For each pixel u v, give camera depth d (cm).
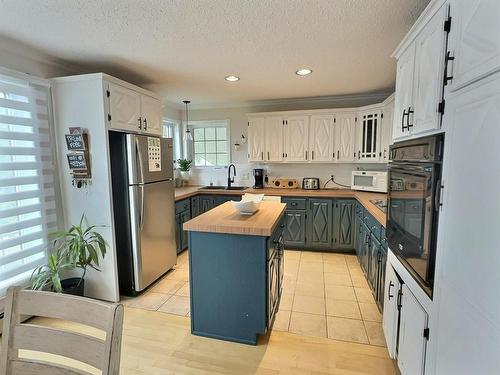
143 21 179
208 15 172
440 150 115
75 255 229
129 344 201
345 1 158
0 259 211
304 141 414
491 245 82
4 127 212
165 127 469
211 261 199
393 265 178
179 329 219
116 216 267
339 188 439
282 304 256
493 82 82
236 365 180
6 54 214
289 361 184
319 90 372
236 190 427
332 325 223
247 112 461
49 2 156
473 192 91
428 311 124
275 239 220
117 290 259
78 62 256
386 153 347
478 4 90
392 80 322
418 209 135
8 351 88
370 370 175
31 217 234
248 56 244
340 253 394
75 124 244
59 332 86
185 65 266
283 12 169
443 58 114
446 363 108
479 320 87
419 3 159
